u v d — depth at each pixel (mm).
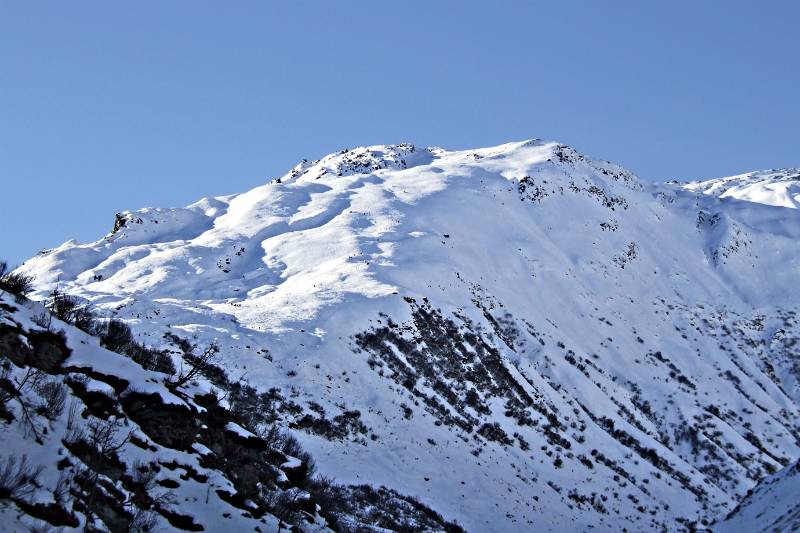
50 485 20734
